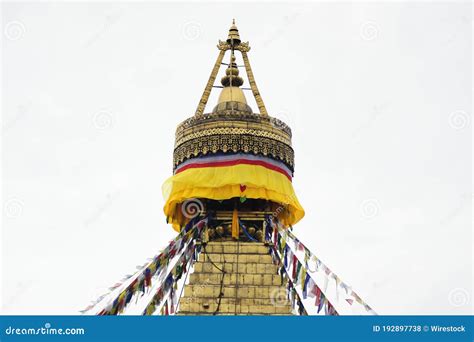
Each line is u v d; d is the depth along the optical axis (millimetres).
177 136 35344
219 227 34219
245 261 33375
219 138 34156
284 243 33250
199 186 33656
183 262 32938
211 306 31969
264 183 33656
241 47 37812
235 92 36906
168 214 34656
